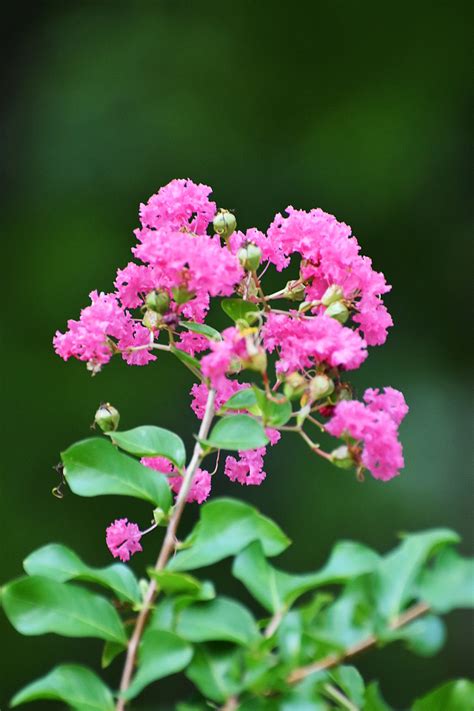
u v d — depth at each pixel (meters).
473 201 14.23
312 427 11.91
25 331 13.23
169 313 3.00
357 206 14.12
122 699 2.35
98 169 14.06
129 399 12.45
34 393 12.66
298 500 11.90
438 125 14.41
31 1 15.09
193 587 2.46
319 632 2.25
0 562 11.43
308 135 14.40
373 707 2.47
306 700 2.24
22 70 14.86
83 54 14.78
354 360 2.87
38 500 11.98
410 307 13.87
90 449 2.83
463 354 13.70
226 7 15.01
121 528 3.21
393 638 2.19
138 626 2.61
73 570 2.69
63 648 10.33
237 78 14.59
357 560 2.35
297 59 14.85
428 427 13.12
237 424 2.84
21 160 14.35
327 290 3.15
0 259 13.73
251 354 2.73
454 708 2.46
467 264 13.93
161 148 14.06
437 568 2.26
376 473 2.78
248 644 2.35
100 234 13.73
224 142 14.22
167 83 14.45
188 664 2.37
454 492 12.66
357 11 15.04
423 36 15.04
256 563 2.47
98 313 3.13
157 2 15.02
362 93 14.65
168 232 3.12
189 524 11.21
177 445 2.93
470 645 10.79
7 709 9.45
